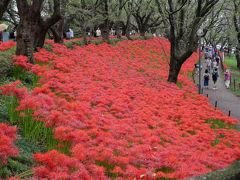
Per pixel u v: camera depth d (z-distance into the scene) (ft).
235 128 66.80
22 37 57.57
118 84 68.23
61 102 40.65
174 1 105.40
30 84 50.88
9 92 36.58
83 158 29.81
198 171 34.99
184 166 34.83
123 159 32.04
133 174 30.83
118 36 156.76
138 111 52.49
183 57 93.25
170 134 46.16
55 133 31.99
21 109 33.78
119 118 48.98
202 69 155.43
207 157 40.32
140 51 138.21
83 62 75.41
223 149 46.37
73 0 119.65
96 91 55.31
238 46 164.96
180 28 94.32
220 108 86.84
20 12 57.47
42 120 33.71
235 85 126.82
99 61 83.66
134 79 79.10
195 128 55.06
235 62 231.71
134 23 236.02
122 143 36.27
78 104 41.96
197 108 68.59
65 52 77.30
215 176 15.92
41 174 25.17
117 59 104.58
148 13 184.24
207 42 254.88
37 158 26.45
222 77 143.64
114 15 137.90
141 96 64.54
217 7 129.18
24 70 52.75
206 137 49.62
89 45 110.63
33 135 33.30
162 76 100.63
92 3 124.77
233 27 170.91
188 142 45.11
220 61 185.68
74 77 58.59
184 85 100.53
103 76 68.49
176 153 38.40
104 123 41.68
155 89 77.36
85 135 33.50
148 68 109.29
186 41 98.12
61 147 32.01
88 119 40.81
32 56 58.59
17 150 27.27
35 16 58.03
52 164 26.23
